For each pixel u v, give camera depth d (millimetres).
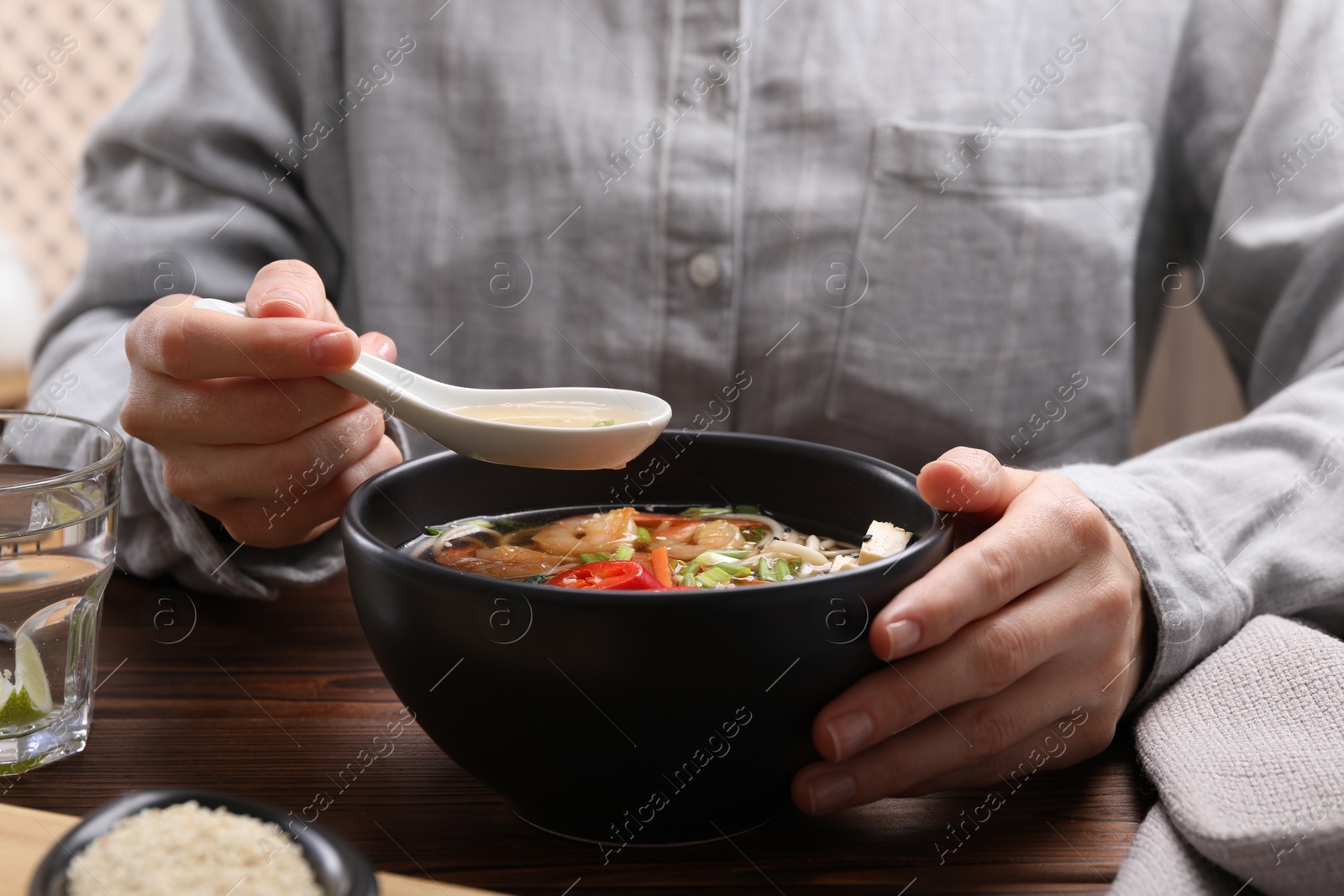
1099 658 556
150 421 666
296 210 1249
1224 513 731
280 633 767
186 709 647
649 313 1227
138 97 1180
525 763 474
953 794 569
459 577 440
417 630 461
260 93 1210
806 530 674
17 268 2496
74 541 581
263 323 602
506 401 698
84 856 393
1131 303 1334
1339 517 738
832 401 1265
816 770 506
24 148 2990
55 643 574
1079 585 553
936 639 486
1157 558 629
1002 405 1273
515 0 1215
